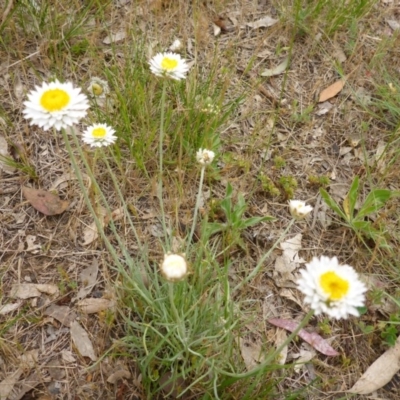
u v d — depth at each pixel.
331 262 0.24
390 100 0.47
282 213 0.41
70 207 0.39
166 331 0.32
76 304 0.34
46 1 0.47
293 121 0.46
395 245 0.40
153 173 0.42
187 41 0.50
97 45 0.48
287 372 0.33
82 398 0.31
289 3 0.54
